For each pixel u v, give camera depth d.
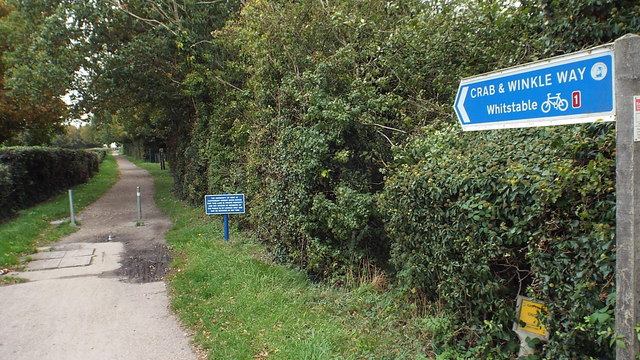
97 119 20.12
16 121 20.22
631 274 2.10
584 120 2.31
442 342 4.01
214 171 11.89
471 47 5.76
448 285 3.83
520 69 2.67
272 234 7.86
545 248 2.91
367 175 6.41
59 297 6.22
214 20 13.95
